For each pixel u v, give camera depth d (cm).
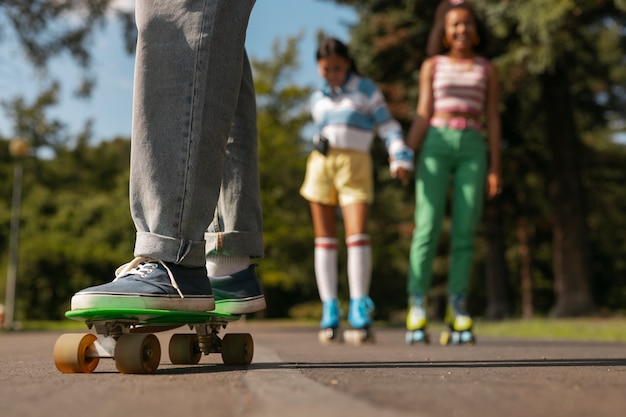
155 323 188
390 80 1587
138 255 188
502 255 1750
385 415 93
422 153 460
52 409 104
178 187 190
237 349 202
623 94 1673
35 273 2581
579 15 1104
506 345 421
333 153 485
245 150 221
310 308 3183
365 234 484
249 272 216
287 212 2283
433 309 2731
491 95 473
